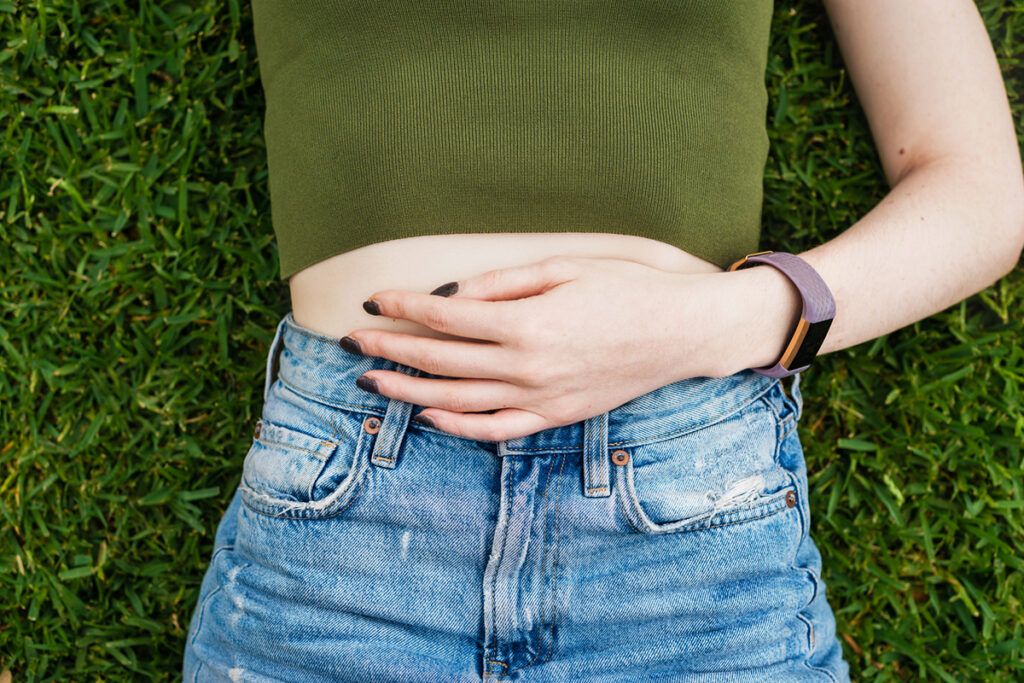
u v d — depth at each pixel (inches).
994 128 29.5
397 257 27.2
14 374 35.2
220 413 36.4
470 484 26.9
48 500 35.8
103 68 34.9
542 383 25.8
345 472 26.9
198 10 34.7
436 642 27.3
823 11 35.3
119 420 35.6
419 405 26.8
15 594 35.7
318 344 27.6
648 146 26.7
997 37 34.8
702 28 27.0
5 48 34.0
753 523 27.4
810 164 35.9
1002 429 36.1
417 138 26.6
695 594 27.4
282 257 28.9
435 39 26.5
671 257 27.6
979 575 36.7
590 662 27.3
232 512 31.2
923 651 36.3
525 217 26.9
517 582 26.9
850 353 36.3
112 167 34.9
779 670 27.5
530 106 26.5
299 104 27.6
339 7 26.7
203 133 35.4
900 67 30.5
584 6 26.4
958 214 28.7
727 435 27.5
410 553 27.1
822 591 29.9
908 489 36.4
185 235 35.3
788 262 27.3
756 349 27.3
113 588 36.3
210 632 29.0
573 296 25.7
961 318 35.7
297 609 27.6
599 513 26.8
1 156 34.3
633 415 27.1
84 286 35.0
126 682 36.4
